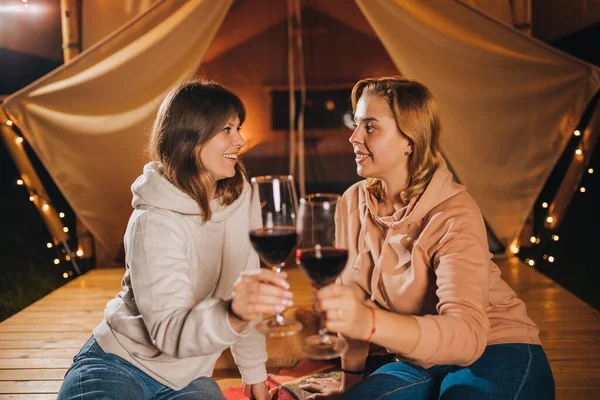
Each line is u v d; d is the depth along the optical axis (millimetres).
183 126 1537
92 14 3875
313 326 2572
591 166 4840
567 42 4570
